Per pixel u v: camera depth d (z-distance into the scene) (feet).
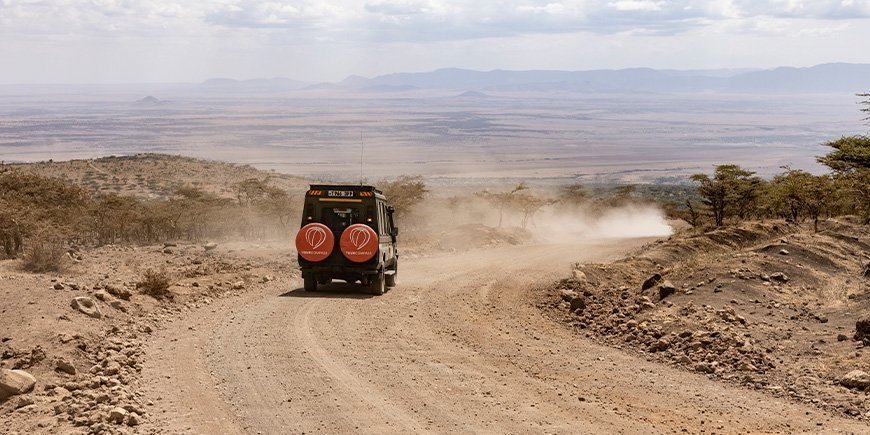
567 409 35.99
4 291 49.62
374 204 70.33
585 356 47.32
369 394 37.52
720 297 58.49
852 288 63.21
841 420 34.47
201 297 63.31
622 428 33.30
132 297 56.29
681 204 248.73
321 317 56.90
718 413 35.68
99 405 33.53
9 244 93.04
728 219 166.50
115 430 30.50
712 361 44.91
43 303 47.16
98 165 385.09
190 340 47.57
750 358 44.34
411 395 37.58
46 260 79.00
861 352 42.47
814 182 139.54
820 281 66.74
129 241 131.85
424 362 44.42
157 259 96.12
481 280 80.79
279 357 44.09
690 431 33.04
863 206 113.91
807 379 40.29
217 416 33.53
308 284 70.74
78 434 30.09
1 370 34.99
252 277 78.79
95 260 93.20
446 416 34.45
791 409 36.32
